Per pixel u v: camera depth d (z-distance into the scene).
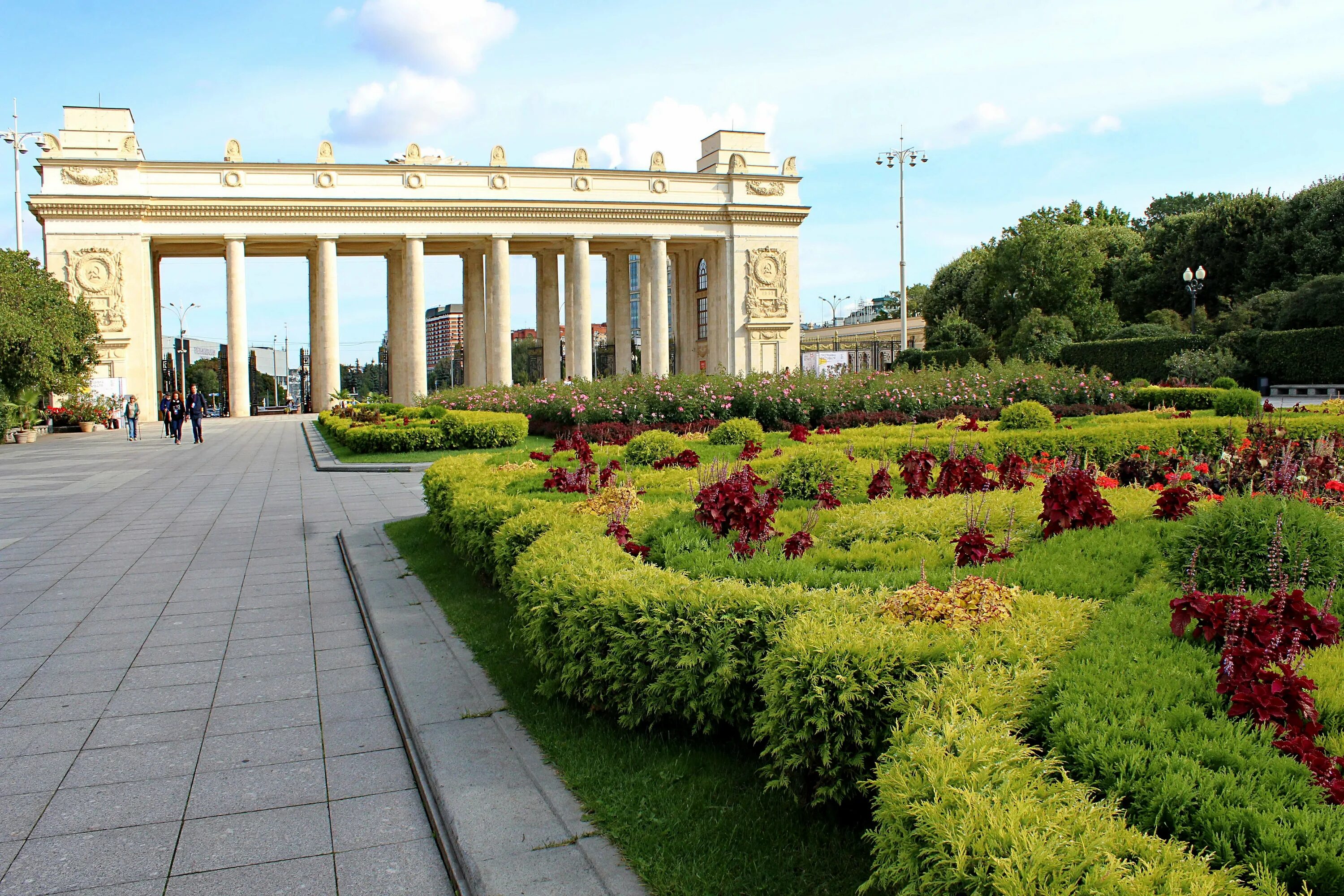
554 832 4.53
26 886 4.28
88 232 55.00
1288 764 3.39
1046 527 7.57
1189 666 4.25
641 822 4.56
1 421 36.78
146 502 18.42
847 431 18.70
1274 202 59.34
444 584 9.95
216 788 5.34
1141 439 14.94
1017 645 4.50
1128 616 5.04
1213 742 3.53
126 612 9.43
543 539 7.47
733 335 69.25
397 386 67.31
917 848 3.22
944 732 3.64
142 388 55.97
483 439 28.28
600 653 5.76
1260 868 2.91
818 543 7.64
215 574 11.30
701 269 77.06
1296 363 46.22
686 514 8.59
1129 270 70.12
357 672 7.46
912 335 92.44
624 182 66.19
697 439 17.91
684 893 3.92
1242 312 51.81
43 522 15.77
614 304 74.38
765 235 69.56
